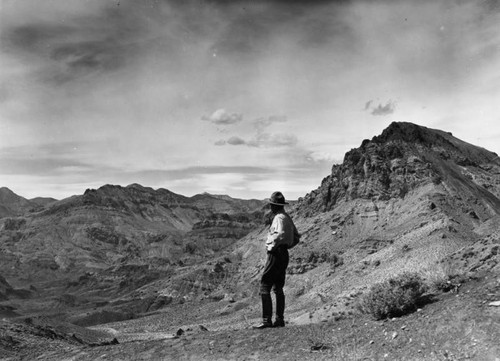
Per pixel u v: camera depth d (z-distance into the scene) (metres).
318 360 8.48
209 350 9.55
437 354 7.84
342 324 10.02
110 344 11.33
